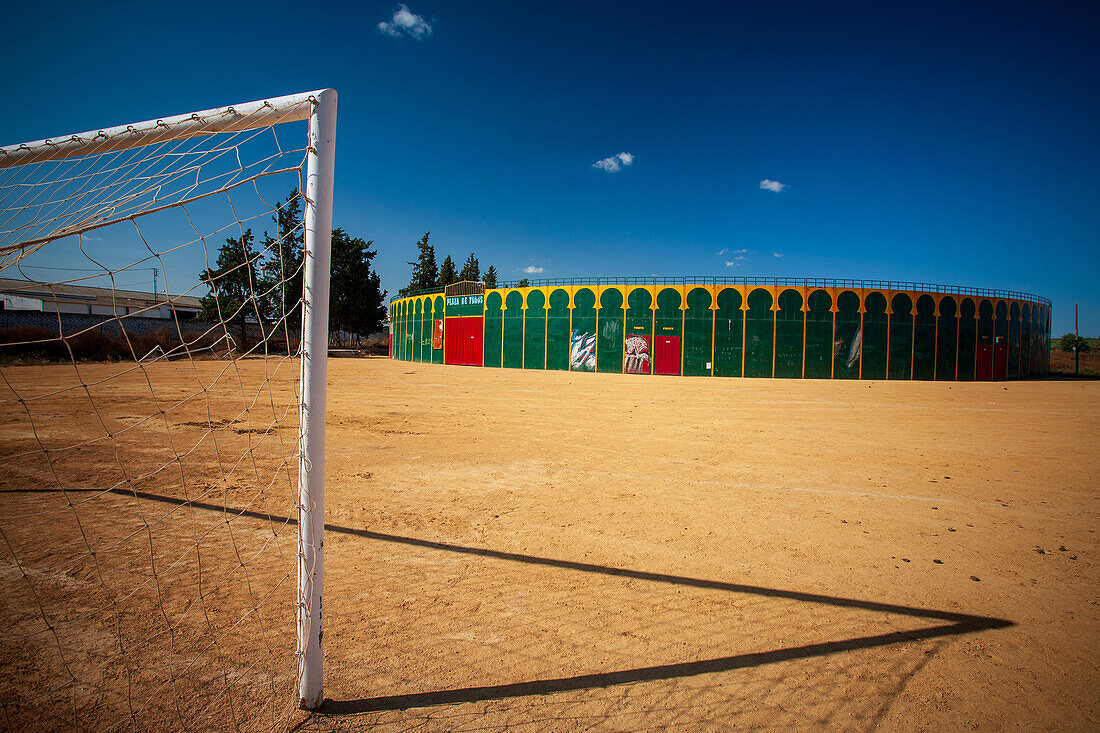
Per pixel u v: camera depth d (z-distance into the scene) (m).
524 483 5.83
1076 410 14.27
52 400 11.81
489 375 26.66
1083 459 7.63
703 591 3.18
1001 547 4.04
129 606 2.78
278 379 18.75
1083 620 2.87
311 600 1.91
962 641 2.61
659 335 30.81
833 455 7.71
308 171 1.93
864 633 2.68
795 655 2.45
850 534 4.29
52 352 21.72
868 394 19.23
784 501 5.27
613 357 31.44
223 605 2.82
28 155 2.59
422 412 11.91
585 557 3.71
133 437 7.77
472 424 10.24
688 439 8.95
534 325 33.41
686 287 30.59
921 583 3.35
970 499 5.43
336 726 1.83
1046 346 39.22
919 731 1.88
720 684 2.19
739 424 10.90
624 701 2.04
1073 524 4.64
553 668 2.29
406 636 2.55
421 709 1.95
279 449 7.28
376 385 19.25
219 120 2.21
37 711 1.88
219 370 21.55
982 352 32.03
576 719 1.91
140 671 2.18
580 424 10.54
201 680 2.12
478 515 4.64
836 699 2.09
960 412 13.63
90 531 3.93
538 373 29.66
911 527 4.51
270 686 2.09
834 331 30.03
